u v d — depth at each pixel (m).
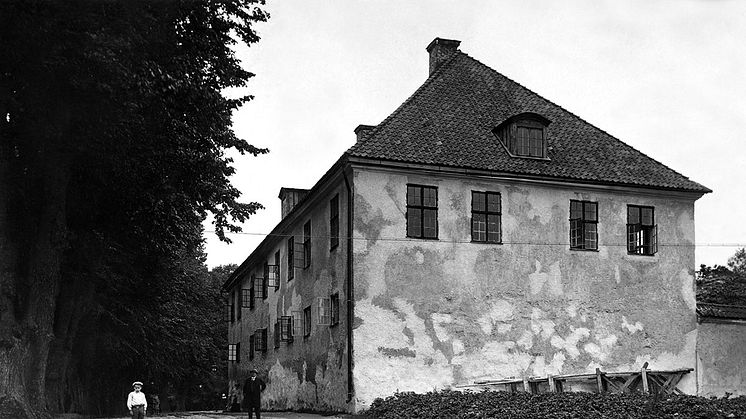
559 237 29.70
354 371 26.39
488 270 28.55
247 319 48.34
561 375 28.61
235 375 51.97
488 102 32.25
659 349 30.23
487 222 29.05
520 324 28.56
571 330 29.17
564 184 29.80
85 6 20.45
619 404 22.48
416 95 31.50
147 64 21.52
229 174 29.22
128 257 33.12
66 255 28.44
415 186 28.28
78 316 29.94
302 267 34.44
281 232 39.44
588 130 33.09
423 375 27.08
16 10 20.06
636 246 30.98
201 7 23.59
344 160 27.47
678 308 30.83
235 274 51.97
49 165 24.03
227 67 25.39
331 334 29.31
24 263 24.34
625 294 30.19
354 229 27.22
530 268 29.08
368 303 26.95
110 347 36.78
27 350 23.14
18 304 23.64
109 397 40.91
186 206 30.55
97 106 22.64
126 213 29.53
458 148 29.23
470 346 27.80
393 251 27.52
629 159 32.00
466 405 23.11
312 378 31.83
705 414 20.89
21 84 22.61
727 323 31.58
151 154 26.20
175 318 49.78
